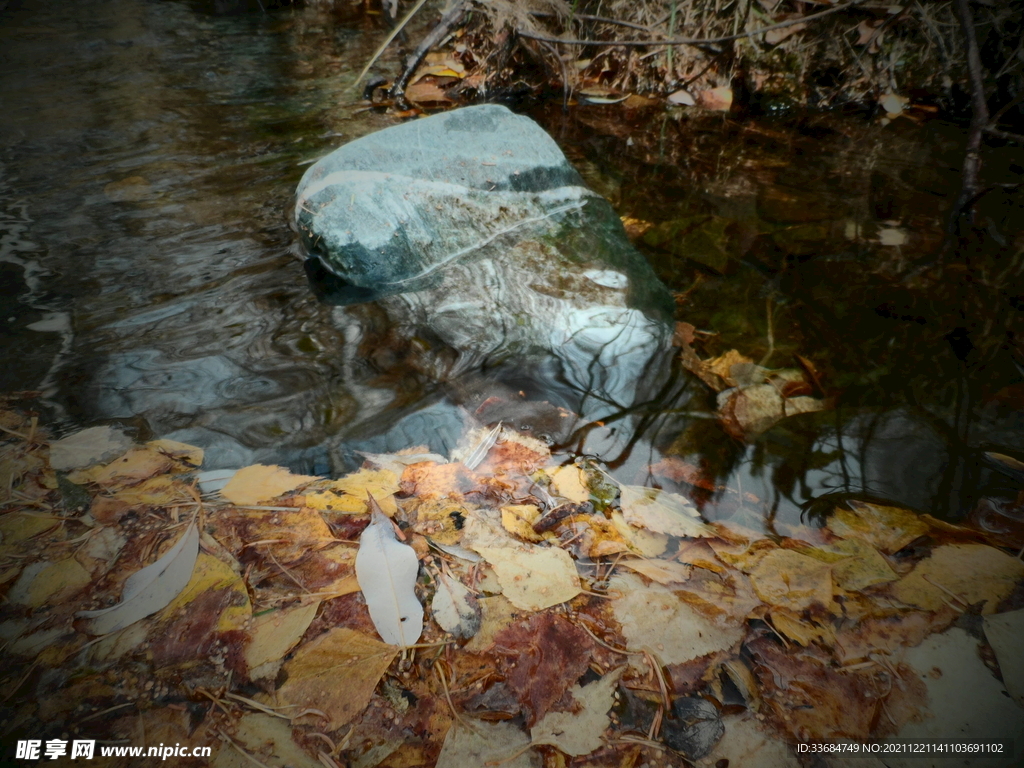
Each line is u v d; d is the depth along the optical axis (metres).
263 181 3.06
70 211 2.72
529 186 2.77
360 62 5.09
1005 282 2.41
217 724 1.08
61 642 1.20
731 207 2.98
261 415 1.74
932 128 4.09
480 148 2.76
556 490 1.55
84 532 1.41
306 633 1.23
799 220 2.86
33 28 5.65
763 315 2.22
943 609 1.29
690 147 3.75
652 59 4.64
